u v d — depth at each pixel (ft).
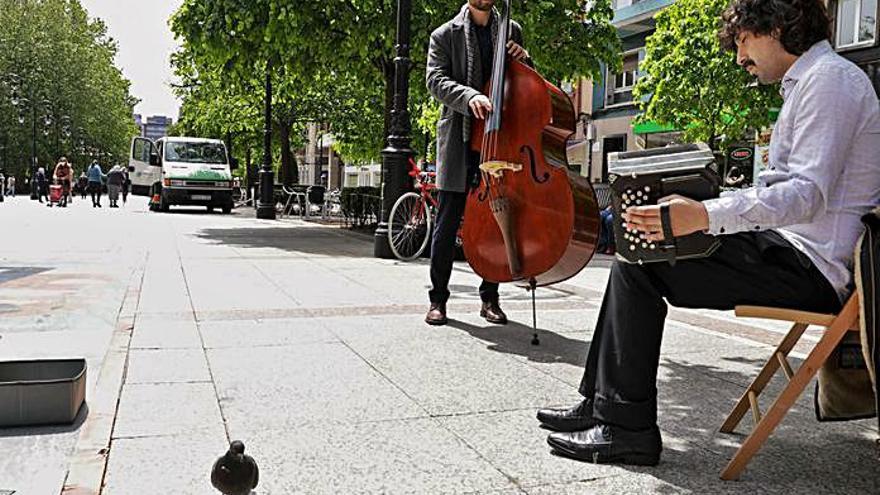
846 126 7.18
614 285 8.32
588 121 88.58
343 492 7.38
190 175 78.23
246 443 8.70
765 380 9.19
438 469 8.01
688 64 52.85
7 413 9.06
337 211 79.30
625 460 8.21
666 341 15.16
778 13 7.57
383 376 11.76
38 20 191.52
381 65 46.68
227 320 16.17
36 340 14.14
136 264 27.12
